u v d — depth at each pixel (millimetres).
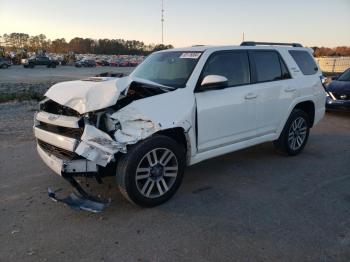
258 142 5730
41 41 146250
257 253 3371
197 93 4676
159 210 4242
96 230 3773
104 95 3926
